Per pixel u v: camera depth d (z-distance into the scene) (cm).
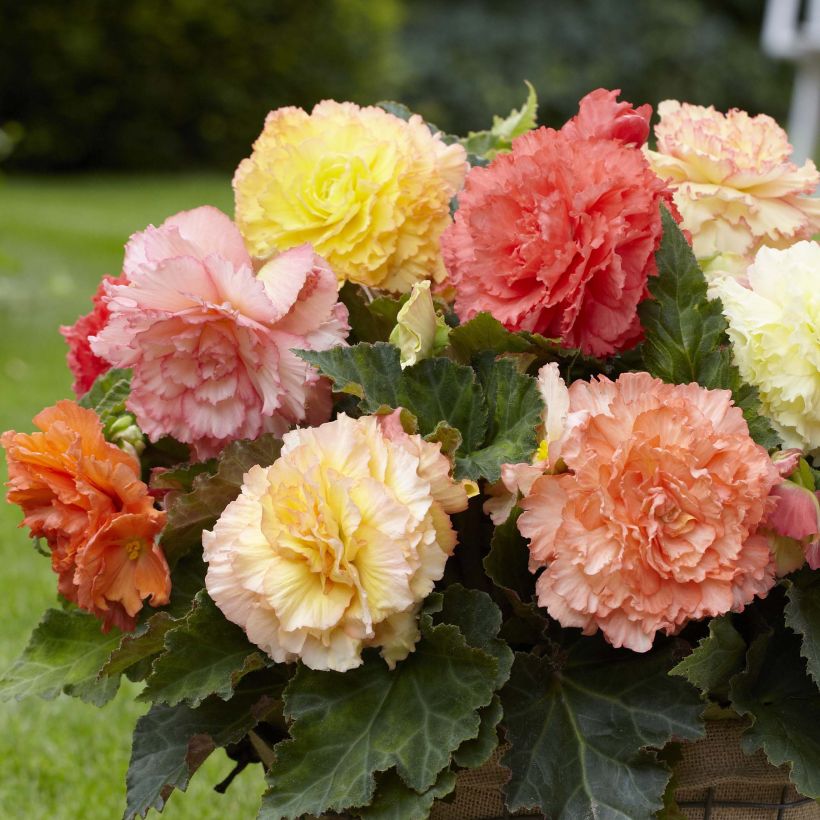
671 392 125
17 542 226
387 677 124
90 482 130
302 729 123
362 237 137
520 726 125
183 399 129
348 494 121
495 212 130
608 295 128
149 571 130
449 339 131
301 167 138
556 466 125
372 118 140
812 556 124
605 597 122
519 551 127
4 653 186
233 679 124
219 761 174
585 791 123
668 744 125
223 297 129
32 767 172
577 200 127
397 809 122
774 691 127
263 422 130
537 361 132
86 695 132
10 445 130
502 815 128
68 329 146
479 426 128
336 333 130
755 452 122
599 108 133
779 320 128
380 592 121
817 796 123
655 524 121
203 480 128
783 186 139
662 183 130
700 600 122
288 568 122
